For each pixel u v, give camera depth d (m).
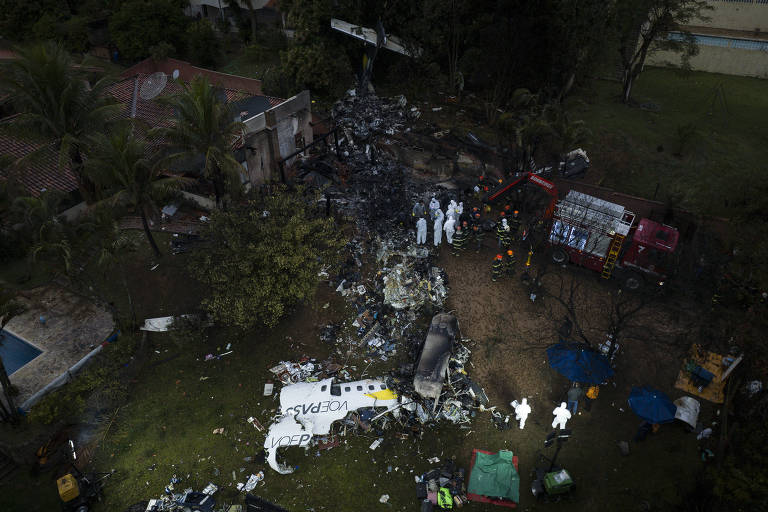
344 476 17.92
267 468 18.14
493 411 19.92
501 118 34.53
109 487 17.66
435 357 20.16
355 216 29.53
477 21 41.62
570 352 19.19
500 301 24.55
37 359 21.92
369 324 23.23
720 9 49.28
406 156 35.19
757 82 50.00
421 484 17.52
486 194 30.88
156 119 34.22
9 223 26.67
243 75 50.25
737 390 19.58
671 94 48.16
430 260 26.72
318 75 39.72
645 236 24.08
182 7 53.34
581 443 18.89
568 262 26.62
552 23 38.50
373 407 19.55
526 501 17.23
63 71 24.72
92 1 51.34
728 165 36.81
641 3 40.56
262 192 30.98
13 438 18.53
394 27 45.06
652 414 17.47
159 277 26.12
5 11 47.50
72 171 29.39
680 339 21.75
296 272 21.81
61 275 25.73
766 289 19.73
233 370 21.61
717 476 15.30
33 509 17.11
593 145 39.31
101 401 19.86
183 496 17.22
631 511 16.80
